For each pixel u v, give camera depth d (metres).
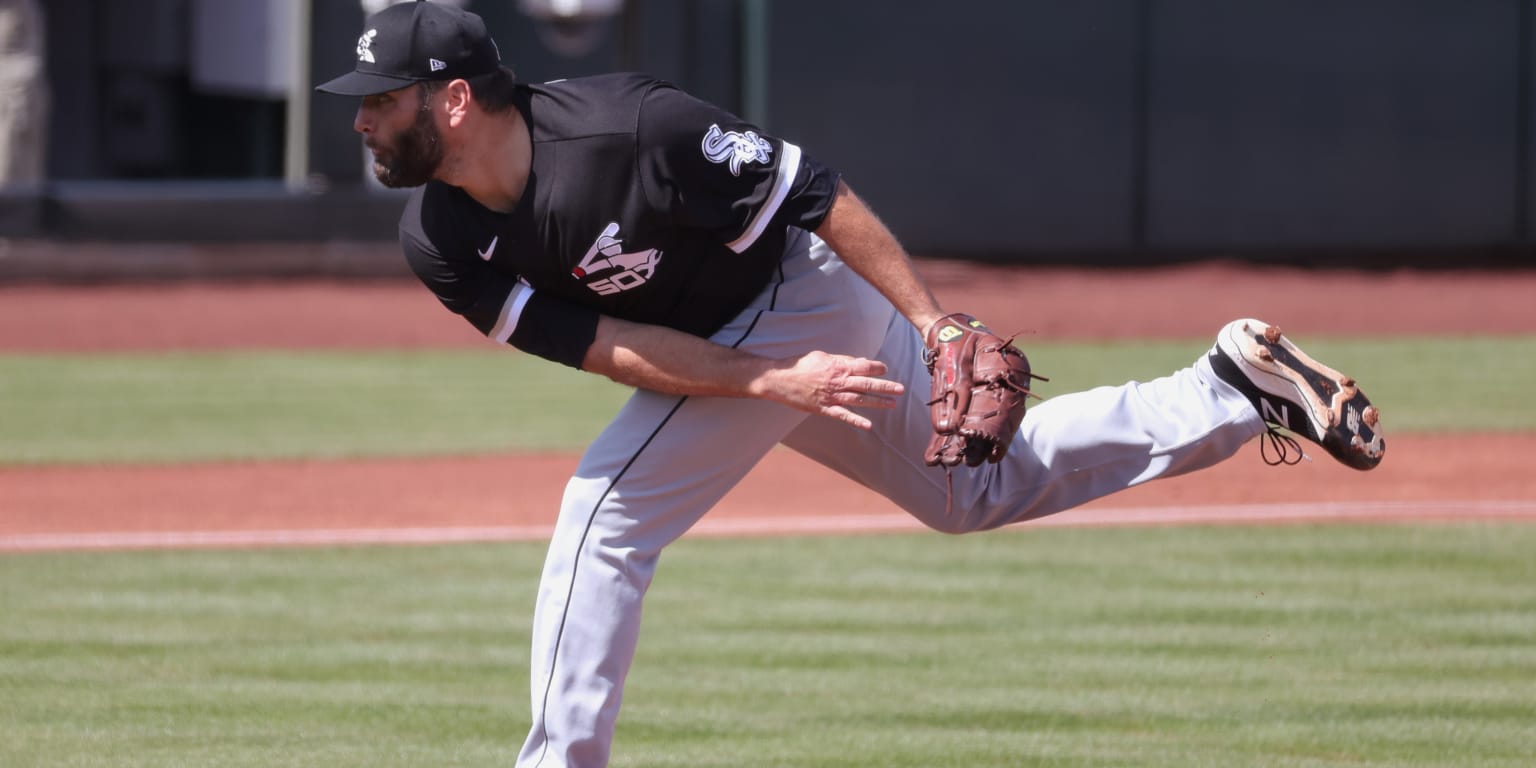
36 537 23.33
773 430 10.96
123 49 74.50
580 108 10.16
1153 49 62.94
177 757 13.15
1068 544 22.17
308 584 20.25
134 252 54.97
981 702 14.97
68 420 34.53
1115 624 17.89
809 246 10.97
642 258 10.38
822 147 61.56
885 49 61.62
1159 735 13.87
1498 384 37.97
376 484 27.67
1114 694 15.19
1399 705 14.71
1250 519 23.69
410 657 16.72
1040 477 11.64
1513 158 64.25
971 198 62.78
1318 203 63.97
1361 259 64.06
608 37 65.38
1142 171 63.31
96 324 48.31
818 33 61.06
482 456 30.41
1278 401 11.29
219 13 73.88
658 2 61.06
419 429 33.62
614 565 10.55
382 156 10.11
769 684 15.64
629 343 10.59
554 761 10.45
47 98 66.81
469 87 9.91
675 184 10.06
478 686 15.61
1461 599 18.86
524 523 24.47
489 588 20.05
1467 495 25.47
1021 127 62.69
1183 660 16.39
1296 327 48.53
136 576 20.67
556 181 10.12
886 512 24.95
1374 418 11.11
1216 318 50.03
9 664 16.30
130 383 39.59
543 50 65.50
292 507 25.70
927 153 62.34
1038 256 63.16
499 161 10.16
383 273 56.72
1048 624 17.95
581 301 10.84
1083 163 63.06
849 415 10.19
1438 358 42.38
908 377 11.54
